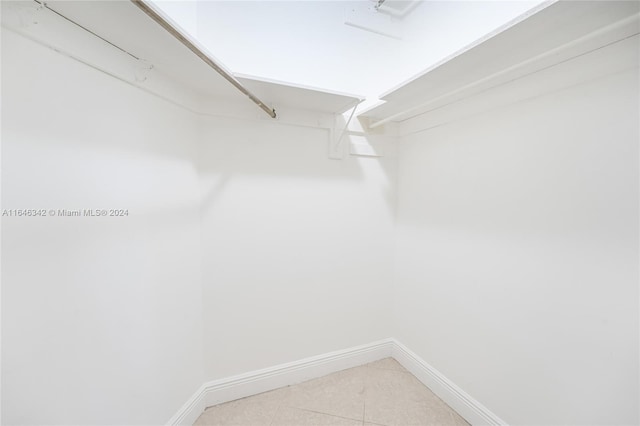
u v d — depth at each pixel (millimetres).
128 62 1032
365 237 2010
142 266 1140
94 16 796
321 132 1812
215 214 1566
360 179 1966
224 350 1631
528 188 1210
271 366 1753
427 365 1808
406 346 2023
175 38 883
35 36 744
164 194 1264
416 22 1898
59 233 827
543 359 1165
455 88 1380
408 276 2010
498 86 1321
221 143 1562
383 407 1603
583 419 1037
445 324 1681
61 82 820
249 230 1649
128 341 1076
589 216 1006
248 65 1637
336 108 1702
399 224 2092
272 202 1695
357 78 1931
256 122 1628
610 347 958
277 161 1693
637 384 896
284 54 1722
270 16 1675
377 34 1976
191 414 1456
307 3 1761
